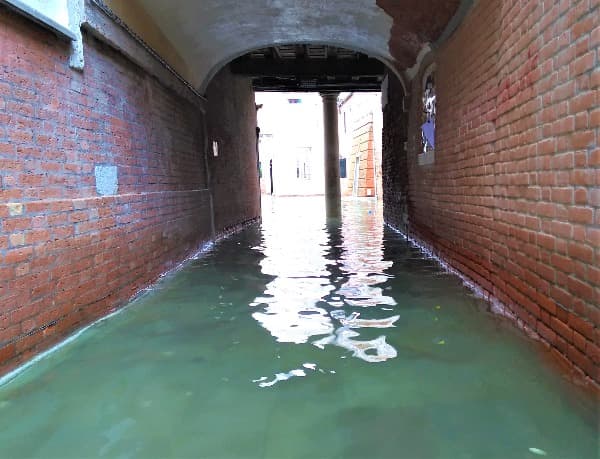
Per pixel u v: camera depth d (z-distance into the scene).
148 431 1.82
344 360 2.45
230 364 2.44
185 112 5.97
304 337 2.81
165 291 4.05
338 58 9.34
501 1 3.15
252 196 11.20
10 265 2.31
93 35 3.32
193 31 5.52
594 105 1.99
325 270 4.86
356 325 3.01
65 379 2.28
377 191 18.89
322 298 3.71
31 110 2.56
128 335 2.90
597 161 1.98
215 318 3.24
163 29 4.96
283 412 1.94
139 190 4.20
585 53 2.05
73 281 2.90
